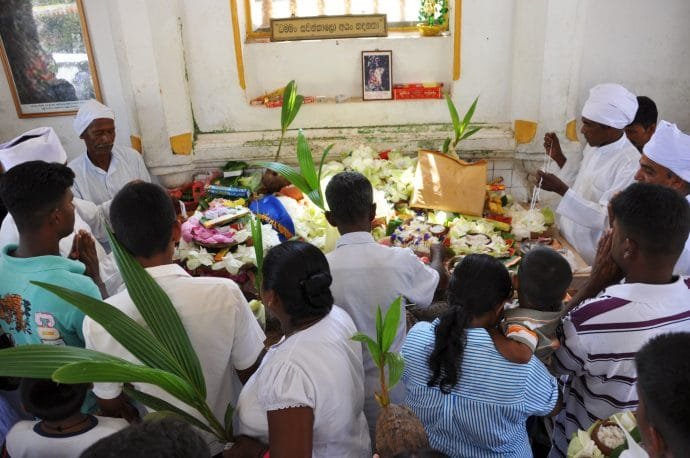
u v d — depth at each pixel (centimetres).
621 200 147
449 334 141
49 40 356
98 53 361
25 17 349
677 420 85
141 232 148
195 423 142
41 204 166
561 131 350
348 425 139
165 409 141
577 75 340
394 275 186
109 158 311
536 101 348
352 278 185
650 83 358
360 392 147
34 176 166
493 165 379
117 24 335
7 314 172
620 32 348
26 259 165
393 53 369
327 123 378
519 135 362
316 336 137
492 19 351
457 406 142
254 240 230
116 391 152
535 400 142
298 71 375
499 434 142
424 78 375
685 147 195
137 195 150
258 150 372
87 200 305
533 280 156
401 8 378
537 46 338
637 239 142
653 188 144
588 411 162
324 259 146
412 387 150
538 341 148
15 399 194
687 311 142
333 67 374
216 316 152
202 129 381
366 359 187
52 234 172
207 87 371
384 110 374
